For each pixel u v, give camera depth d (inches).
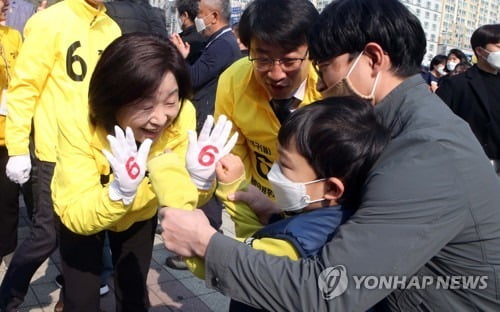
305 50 76.0
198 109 149.5
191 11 161.6
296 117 48.5
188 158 60.2
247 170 93.2
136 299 82.5
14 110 104.9
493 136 158.7
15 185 124.1
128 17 145.1
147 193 72.3
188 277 135.3
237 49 155.0
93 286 75.3
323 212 49.3
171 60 64.9
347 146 46.1
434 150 43.3
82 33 105.7
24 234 156.3
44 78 104.7
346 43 49.8
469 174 43.4
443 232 42.5
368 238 42.4
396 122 49.2
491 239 44.9
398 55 49.4
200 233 47.4
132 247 80.1
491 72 160.4
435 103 48.9
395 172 43.5
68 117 69.6
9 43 127.6
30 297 119.0
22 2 205.9
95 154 69.6
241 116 86.7
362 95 51.1
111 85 63.0
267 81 79.7
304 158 47.8
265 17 73.8
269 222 62.0
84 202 64.7
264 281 44.1
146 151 60.9
